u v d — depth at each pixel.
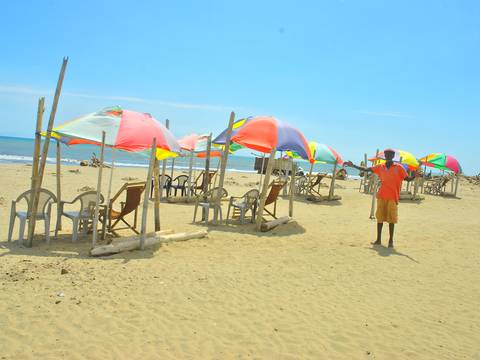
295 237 8.95
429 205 17.48
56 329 3.98
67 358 3.48
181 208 12.61
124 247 6.88
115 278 5.51
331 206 15.30
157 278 5.61
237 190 19.69
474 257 7.99
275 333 4.18
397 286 5.97
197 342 3.90
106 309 4.50
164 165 13.79
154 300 4.83
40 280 5.28
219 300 4.97
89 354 3.56
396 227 11.12
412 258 7.60
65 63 6.73
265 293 5.31
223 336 4.05
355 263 7.00
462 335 4.45
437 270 6.93
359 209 14.80
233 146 12.80
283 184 10.49
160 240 7.50
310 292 5.46
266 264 6.67
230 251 7.41
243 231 9.27
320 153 16.02
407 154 18.16
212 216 11.32
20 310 4.35
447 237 9.89
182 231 8.90
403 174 8.19
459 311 5.15
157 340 3.89
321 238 8.99
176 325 4.23
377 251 7.92
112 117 7.34
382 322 4.64
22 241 7.03
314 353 3.83
